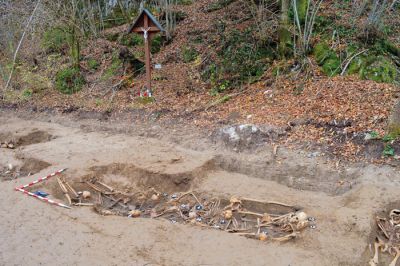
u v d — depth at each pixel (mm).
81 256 4438
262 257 4426
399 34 10109
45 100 12016
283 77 9422
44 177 6555
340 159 6332
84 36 14586
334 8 10727
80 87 12336
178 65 11797
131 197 6359
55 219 5293
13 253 4504
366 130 6578
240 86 9906
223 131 7785
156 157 7316
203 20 13266
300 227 4926
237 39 10766
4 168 7633
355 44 9320
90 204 5953
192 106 9523
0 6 14531
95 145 8344
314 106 7781
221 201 5902
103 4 16500
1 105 12297
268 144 7133
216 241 4793
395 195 5418
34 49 14578
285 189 6188
